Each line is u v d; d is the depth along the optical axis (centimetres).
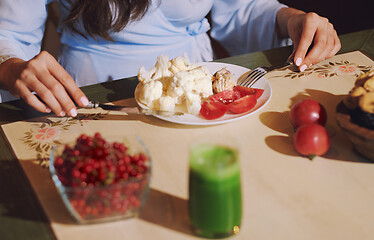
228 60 119
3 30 128
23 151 83
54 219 67
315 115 83
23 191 73
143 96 94
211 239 63
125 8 127
